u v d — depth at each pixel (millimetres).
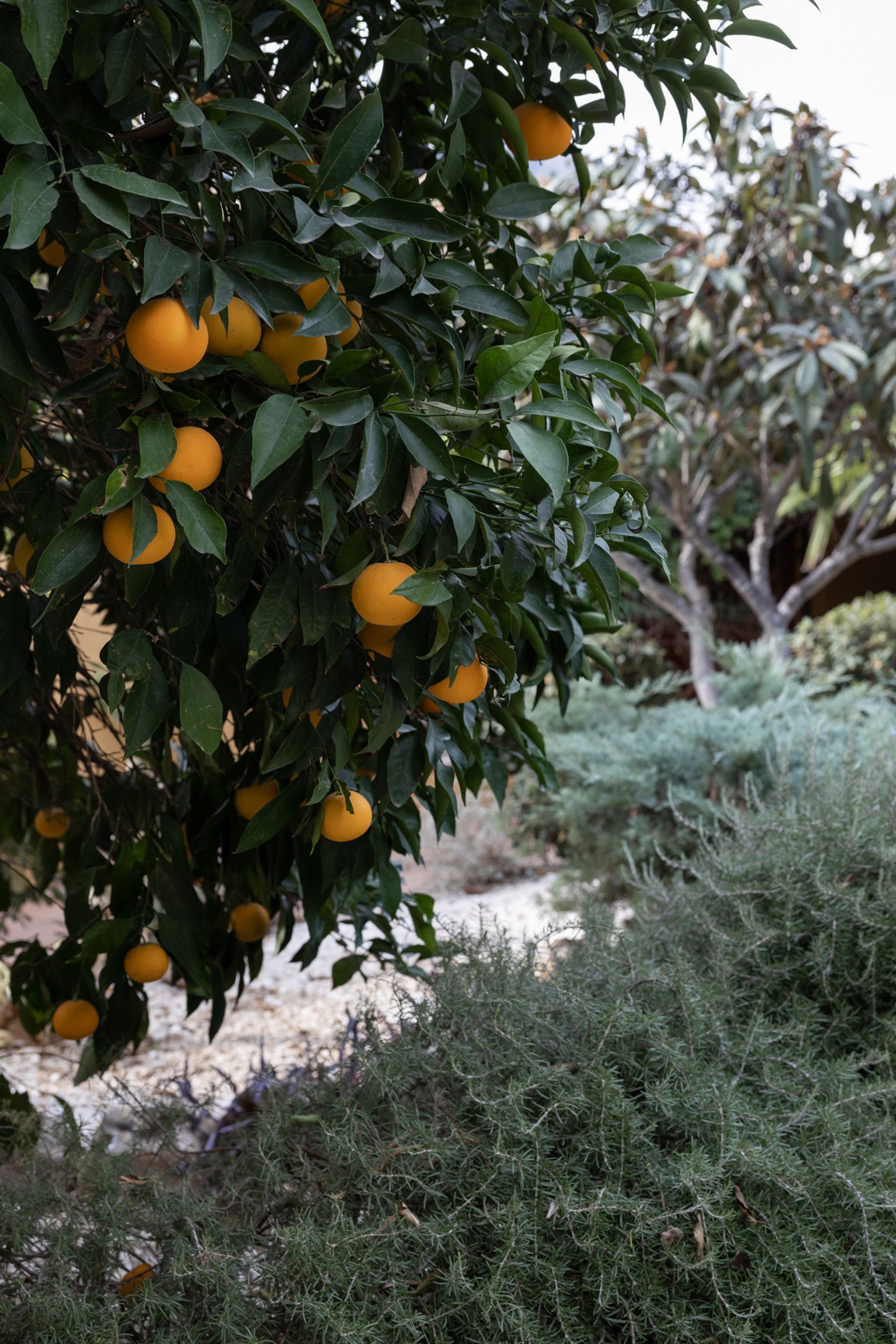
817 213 4508
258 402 1016
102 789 1806
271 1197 1479
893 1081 1579
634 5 1206
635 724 5156
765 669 5109
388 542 1080
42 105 978
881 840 1954
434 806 1675
